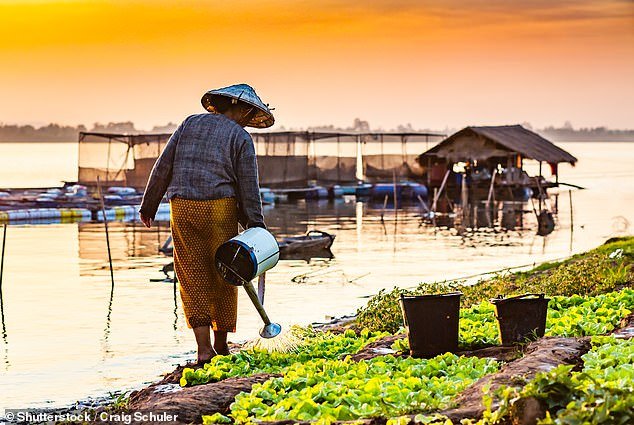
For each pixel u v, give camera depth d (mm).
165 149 10875
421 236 44406
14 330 19797
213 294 10812
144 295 25281
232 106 11211
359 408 7902
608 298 13617
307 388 8633
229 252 10375
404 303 10758
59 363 16078
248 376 9766
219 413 8555
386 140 80875
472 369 9359
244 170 10734
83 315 21812
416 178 75188
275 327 11062
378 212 59625
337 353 11656
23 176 110562
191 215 10625
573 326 11352
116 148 67312
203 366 10594
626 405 6613
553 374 7156
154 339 18578
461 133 72625
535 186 68938
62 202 57156
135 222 52281
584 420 6527
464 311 13422
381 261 33969
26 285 27516
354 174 75062
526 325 10781
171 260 34250
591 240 42938
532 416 6934
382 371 9516
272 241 10648
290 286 26703
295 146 70000
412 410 7812
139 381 14516
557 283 16672
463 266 32500
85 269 31594
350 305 22859
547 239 43312
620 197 75312
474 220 53969
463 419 7402
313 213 58750
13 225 50344
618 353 9266
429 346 10688
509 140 69812
